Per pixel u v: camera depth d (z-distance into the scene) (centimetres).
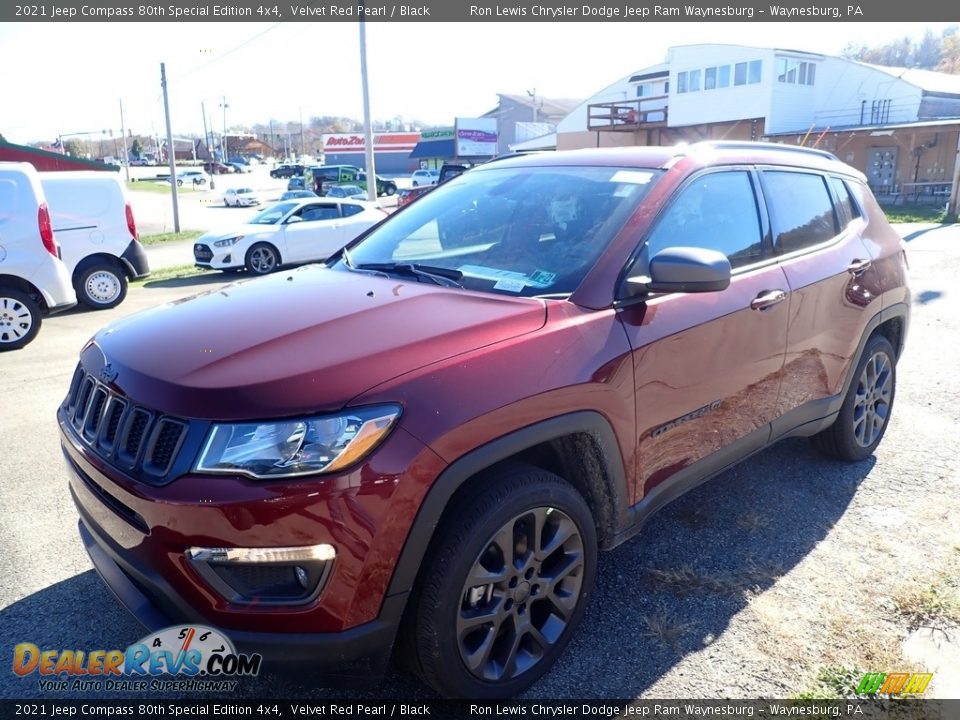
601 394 250
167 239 2430
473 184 368
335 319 248
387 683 256
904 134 2941
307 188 4816
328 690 254
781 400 344
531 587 245
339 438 201
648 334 270
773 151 374
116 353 249
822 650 267
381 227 379
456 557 218
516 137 6100
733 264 321
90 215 1084
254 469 198
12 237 791
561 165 345
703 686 251
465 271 299
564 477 271
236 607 203
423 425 209
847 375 388
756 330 317
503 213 326
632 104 3994
